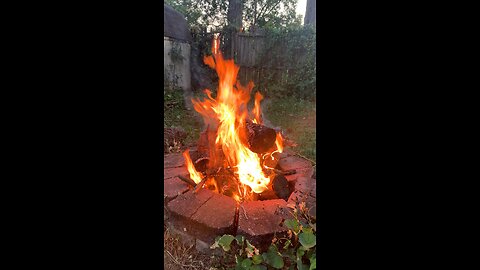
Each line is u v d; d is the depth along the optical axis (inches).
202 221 76.9
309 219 76.3
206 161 115.3
